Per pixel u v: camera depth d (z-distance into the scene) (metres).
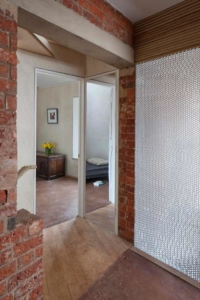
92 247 2.38
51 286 1.78
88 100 4.91
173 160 1.98
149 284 1.83
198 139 1.79
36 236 1.35
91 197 4.08
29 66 2.51
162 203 2.09
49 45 2.64
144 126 2.22
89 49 1.84
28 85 2.51
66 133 5.83
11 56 1.16
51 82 5.53
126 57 2.12
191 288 1.80
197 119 1.78
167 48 1.97
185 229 1.92
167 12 1.95
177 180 1.96
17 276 1.25
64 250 2.31
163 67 2.01
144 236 2.29
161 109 2.05
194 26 1.77
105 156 4.98
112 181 3.77
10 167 1.18
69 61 2.91
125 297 1.69
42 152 6.29
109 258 2.18
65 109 5.79
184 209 1.92
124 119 2.44
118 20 1.99
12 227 1.21
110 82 3.34
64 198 4.07
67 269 2.00
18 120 2.44
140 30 2.18
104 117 4.89
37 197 4.11
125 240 2.52
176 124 1.94
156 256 2.17
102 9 1.80
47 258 2.16
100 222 3.01
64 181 5.38
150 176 2.19
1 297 1.18
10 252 1.21
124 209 2.52
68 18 1.50
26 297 1.31
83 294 1.71
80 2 1.60
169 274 1.96
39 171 5.69
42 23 1.40
